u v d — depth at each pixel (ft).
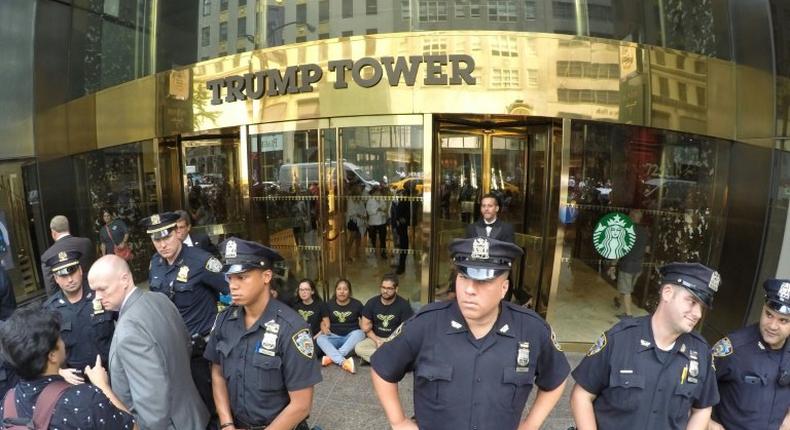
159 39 18.62
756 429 7.64
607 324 16.58
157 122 18.90
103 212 20.63
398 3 15.62
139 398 6.94
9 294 12.35
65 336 9.63
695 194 16.39
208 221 19.77
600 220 16.10
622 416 6.70
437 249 18.11
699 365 6.59
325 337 15.39
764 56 14.85
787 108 14.17
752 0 15.23
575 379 7.16
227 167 19.30
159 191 19.34
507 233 15.29
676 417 6.54
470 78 15.26
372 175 16.83
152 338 7.16
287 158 17.48
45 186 20.70
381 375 6.30
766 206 14.74
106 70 19.79
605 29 15.35
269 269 7.44
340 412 12.10
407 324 6.31
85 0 19.85
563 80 15.25
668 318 6.39
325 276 18.28
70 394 5.49
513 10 15.25
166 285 10.27
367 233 17.43
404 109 15.69
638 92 15.46
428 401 6.02
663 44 15.65
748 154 15.53
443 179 18.25
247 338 7.35
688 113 15.83
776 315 7.29
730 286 15.96
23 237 20.42
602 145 15.76
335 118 16.60
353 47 15.90
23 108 20.16
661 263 16.55
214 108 17.72
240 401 7.41
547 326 6.34
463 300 5.70
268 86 16.87
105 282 7.27
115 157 20.06
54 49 20.21
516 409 5.98
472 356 5.91
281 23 16.72
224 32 17.49
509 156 18.47
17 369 5.57
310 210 17.74
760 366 7.59
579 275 16.37
